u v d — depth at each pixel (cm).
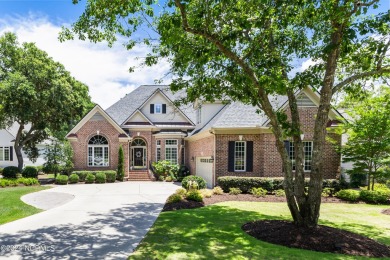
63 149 2400
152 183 2312
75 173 2334
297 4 656
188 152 2719
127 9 736
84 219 988
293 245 690
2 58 2411
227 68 796
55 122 2653
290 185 801
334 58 761
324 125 779
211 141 1861
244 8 668
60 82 2412
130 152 2802
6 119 2488
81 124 2512
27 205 1254
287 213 1091
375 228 909
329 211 1185
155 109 2836
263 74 742
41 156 3700
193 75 980
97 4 731
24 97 2183
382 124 1366
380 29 684
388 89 1416
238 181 1582
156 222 929
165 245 693
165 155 2711
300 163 804
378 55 761
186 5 677
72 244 708
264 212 1105
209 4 655
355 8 667
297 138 810
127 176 2523
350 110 1591
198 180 1650
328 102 773
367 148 1422
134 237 768
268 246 687
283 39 892
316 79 736
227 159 1750
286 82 702
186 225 888
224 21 696
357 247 678
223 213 1072
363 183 1825
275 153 1698
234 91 890
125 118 2772
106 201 1383
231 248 671
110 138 2542
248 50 816
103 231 830
